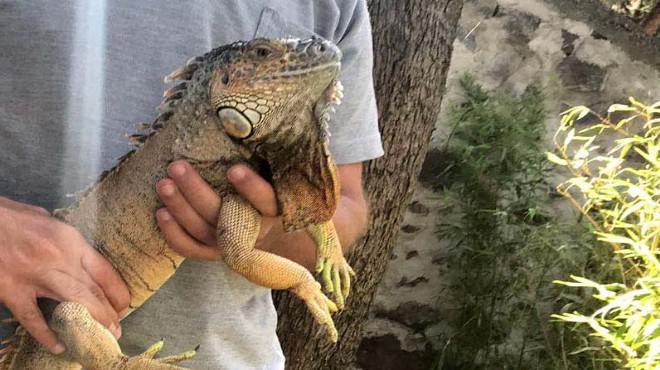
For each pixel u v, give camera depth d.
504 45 1.59
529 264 1.56
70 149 0.60
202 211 0.54
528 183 1.56
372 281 1.19
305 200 0.56
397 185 1.17
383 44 1.15
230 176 0.53
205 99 0.55
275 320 0.73
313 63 0.51
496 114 1.55
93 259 0.55
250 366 0.70
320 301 0.56
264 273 0.54
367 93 0.73
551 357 1.53
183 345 0.64
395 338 1.63
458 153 1.56
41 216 0.55
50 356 0.57
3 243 0.53
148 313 0.63
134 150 0.58
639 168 1.61
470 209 1.56
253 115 0.52
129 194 0.57
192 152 0.55
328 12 0.68
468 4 1.58
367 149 0.74
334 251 0.62
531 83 1.60
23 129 0.60
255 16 0.64
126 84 0.60
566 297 1.44
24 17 0.59
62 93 0.59
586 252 1.52
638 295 1.04
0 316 0.61
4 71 0.59
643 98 1.61
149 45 0.60
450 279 1.60
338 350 1.19
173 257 0.58
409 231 1.60
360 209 0.75
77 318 0.53
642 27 1.81
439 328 1.62
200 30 0.61
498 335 1.60
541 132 1.58
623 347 1.02
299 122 0.53
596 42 1.60
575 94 1.61
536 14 1.59
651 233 1.27
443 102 1.57
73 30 0.59
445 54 1.18
